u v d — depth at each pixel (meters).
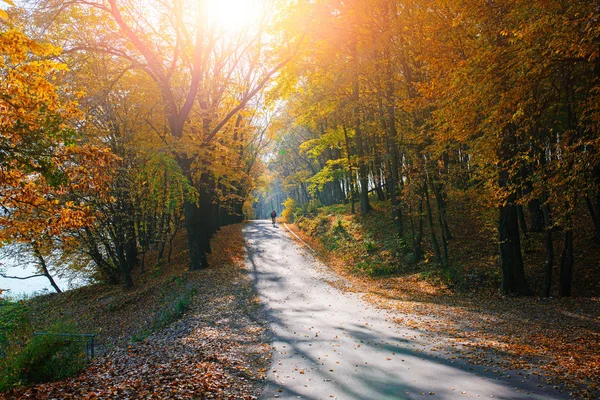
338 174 34.78
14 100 7.08
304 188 66.69
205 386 7.21
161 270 25.12
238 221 52.00
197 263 23.30
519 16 9.38
